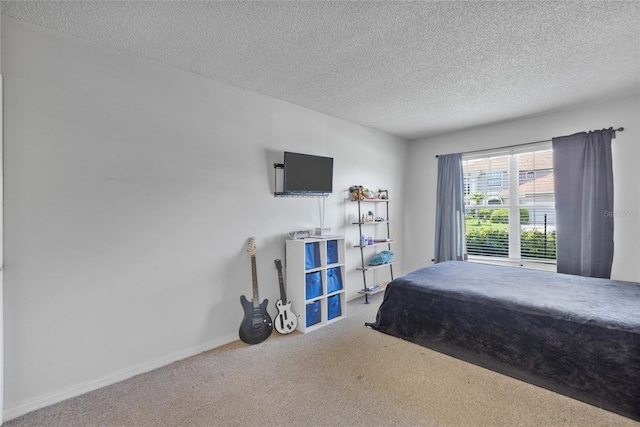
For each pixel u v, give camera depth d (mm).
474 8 1665
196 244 2498
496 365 2184
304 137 3316
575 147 3188
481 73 2471
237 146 2760
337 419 1680
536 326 2029
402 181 4734
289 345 2619
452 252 4168
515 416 1708
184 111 2426
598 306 2031
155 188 2279
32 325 1794
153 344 2262
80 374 1951
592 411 1747
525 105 3207
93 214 2008
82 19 1762
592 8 1654
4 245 1707
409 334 2674
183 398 1882
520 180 3746
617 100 3016
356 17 1747
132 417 1715
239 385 2016
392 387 1985
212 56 2205
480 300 2303
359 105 3236
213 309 2600
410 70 2422
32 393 1788
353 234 3971
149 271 2250
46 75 1837
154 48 2092
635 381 1674
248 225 2852
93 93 2008
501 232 3904
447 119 3717
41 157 1820
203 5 1640
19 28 1752
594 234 3051
